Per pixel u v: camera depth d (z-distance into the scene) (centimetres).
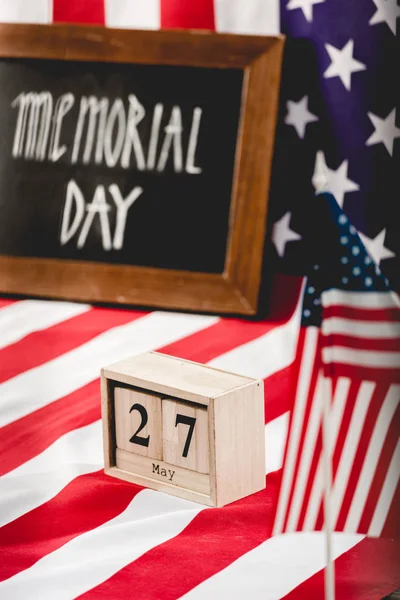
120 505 138
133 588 118
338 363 120
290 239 174
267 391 161
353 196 171
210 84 167
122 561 123
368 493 123
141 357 148
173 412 137
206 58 166
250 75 165
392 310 119
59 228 174
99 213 172
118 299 172
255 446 139
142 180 170
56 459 150
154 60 168
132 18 173
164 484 141
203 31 166
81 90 172
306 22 168
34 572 122
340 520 123
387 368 120
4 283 176
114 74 171
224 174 167
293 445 121
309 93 170
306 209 172
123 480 144
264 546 127
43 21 175
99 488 141
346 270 118
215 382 138
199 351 166
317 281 118
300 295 174
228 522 132
